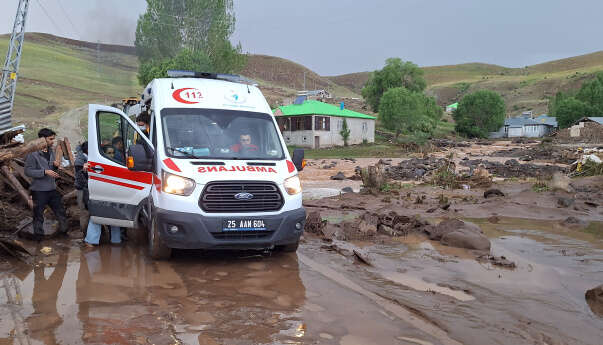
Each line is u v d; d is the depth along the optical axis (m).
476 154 48.34
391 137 73.38
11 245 6.37
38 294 5.07
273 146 7.12
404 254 7.15
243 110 7.36
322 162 35.84
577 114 95.94
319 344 3.83
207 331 4.09
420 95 87.38
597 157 19.33
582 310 4.70
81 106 81.00
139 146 6.46
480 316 4.49
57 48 172.88
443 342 3.88
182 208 6.05
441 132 92.75
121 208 6.94
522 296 5.13
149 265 6.36
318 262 6.66
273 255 7.07
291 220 6.44
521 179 20.77
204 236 6.01
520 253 7.18
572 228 9.36
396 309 4.70
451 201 13.36
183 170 6.18
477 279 5.79
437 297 5.08
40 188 7.40
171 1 65.38
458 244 7.65
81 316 4.41
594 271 6.14
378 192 15.19
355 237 8.38
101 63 112.31
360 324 4.27
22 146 7.36
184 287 5.40
